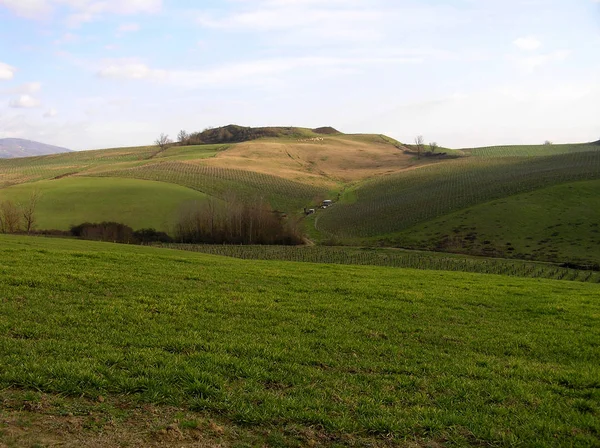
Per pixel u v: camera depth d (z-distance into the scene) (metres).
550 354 12.81
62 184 118.94
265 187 145.00
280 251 69.31
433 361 11.72
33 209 94.50
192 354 10.84
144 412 8.29
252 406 8.60
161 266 22.70
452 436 8.12
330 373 10.57
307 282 21.38
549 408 9.26
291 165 193.25
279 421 8.23
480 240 81.88
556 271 55.25
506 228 86.12
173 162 175.88
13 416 7.81
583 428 8.57
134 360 10.27
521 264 60.22
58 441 7.20
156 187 118.00
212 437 7.67
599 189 99.81
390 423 8.28
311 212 122.19
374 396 9.46
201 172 155.88
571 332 14.86
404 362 11.55
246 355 11.22
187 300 15.95
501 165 155.62
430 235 88.62
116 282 17.83
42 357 10.09
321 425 8.23
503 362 11.98
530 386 10.35
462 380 10.51
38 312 13.30
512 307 18.22
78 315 13.30
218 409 8.49
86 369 9.48
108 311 13.89
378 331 14.05
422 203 114.69
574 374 11.13
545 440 8.09
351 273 25.81
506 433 8.23
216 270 23.06
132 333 12.19
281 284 20.52
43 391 8.74
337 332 13.57
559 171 124.38
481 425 8.46
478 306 18.23
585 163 134.00
